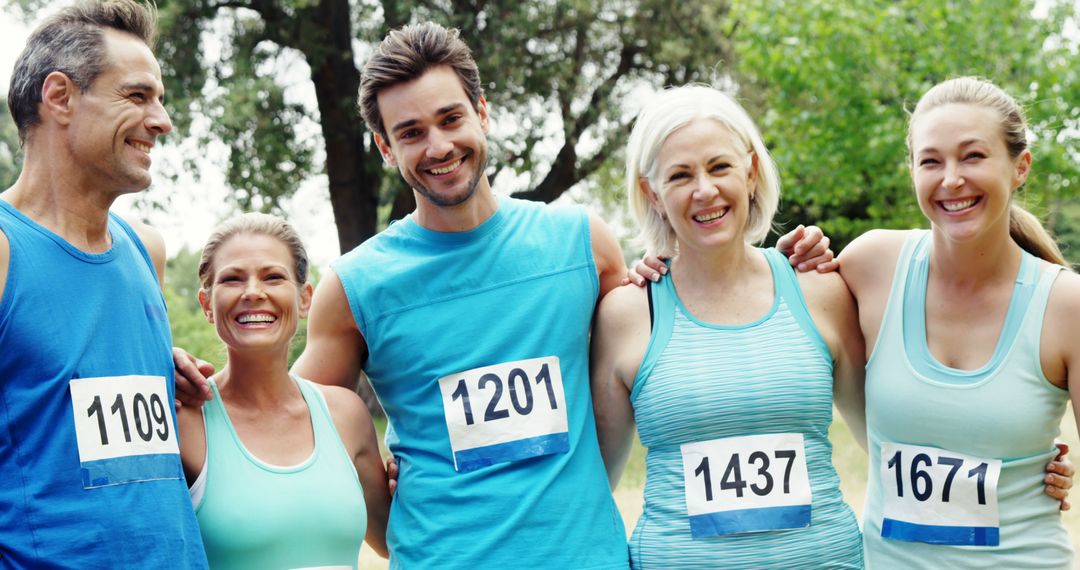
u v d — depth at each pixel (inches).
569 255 128.7
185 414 117.0
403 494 125.6
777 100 521.3
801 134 531.8
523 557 118.1
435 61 122.4
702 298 124.8
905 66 497.7
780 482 117.3
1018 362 114.5
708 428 118.9
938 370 117.3
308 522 115.5
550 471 120.7
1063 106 462.9
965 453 116.3
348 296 126.7
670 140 121.6
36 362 97.1
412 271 125.8
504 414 121.9
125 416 101.3
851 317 127.0
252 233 120.3
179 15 551.2
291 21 582.6
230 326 119.0
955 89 116.5
